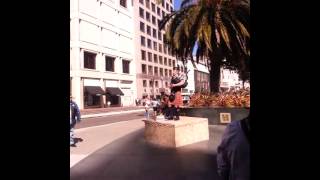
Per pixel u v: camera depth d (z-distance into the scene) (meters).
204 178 6.84
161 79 94.06
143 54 84.12
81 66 55.66
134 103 76.31
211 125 17.02
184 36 21.17
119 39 69.62
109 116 38.25
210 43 19.39
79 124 24.41
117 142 12.20
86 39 57.28
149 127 12.20
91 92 56.62
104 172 7.62
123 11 71.50
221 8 19.47
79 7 55.44
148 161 8.59
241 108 16.86
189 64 84.31
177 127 10.66
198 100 18.45
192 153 9.45
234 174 1.78
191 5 20.97
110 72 65.38
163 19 22.36
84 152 10.18
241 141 1.76
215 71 21.67
